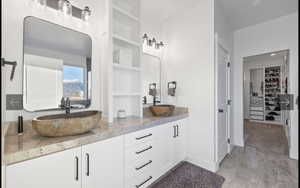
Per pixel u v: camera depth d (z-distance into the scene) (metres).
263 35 3.01
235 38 3.38
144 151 1.70
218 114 2.38
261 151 2.95
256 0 2.32
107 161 1.33
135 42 2.08
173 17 2.70
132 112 2.23
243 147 3.18
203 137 2.32
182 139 2.37
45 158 0.98
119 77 2.13
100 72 1.86
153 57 2.67
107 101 1.76
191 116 2.46
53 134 1.12
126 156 1.50
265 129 4.68
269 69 5.56
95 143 1.24
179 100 2.61
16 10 1.28
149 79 2.59
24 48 1.32
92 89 1.79
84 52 1.73
